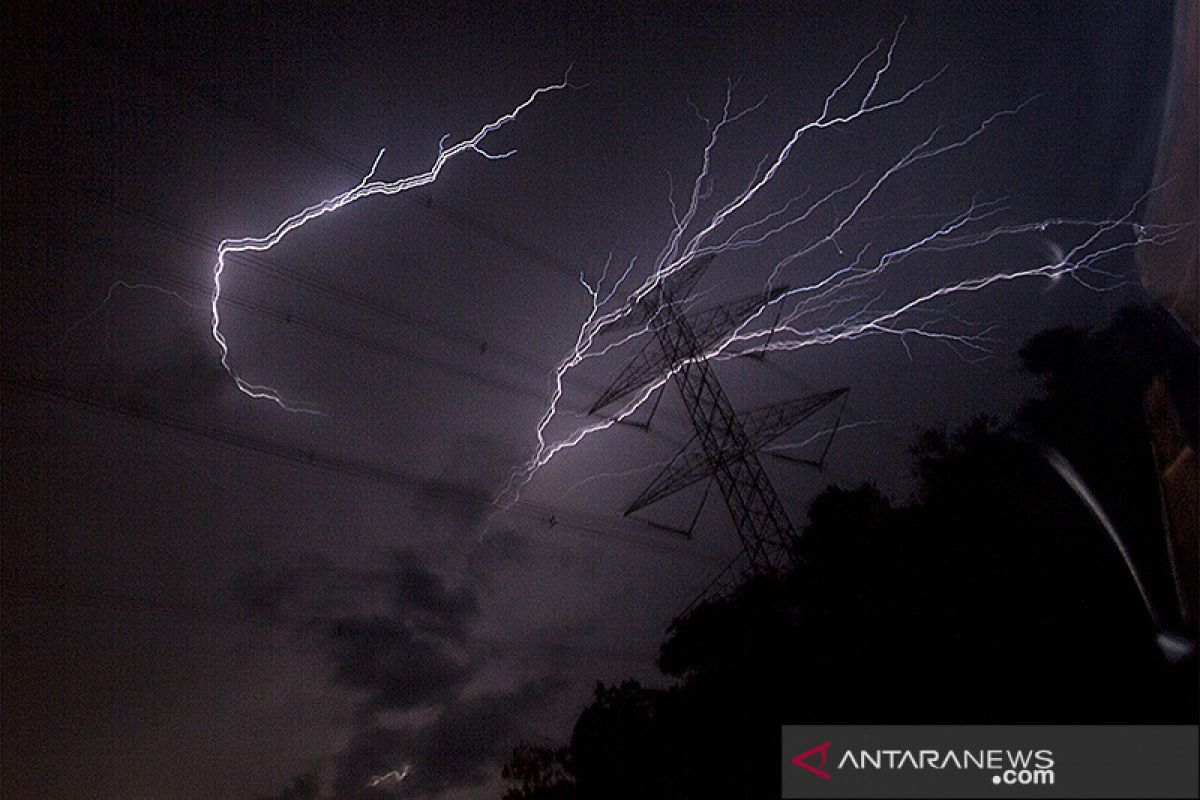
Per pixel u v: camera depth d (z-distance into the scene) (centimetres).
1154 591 992
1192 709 859
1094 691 905
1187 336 1195
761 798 1003
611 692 1224
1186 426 1038
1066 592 995
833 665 1023
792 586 1133
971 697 938
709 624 1179
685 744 1100
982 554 1045
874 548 1092
